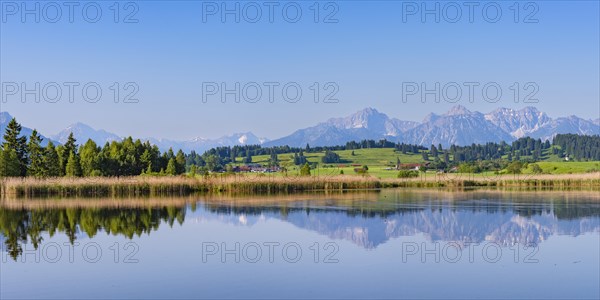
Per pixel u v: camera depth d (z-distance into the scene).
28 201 65.44
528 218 45.84
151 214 49.19
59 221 44.19
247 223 42.91
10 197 73.38
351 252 30.81
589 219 45.12
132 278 24.72
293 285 23.36
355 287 23.02
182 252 30.81
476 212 50.53
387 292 22.27
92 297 21.72
